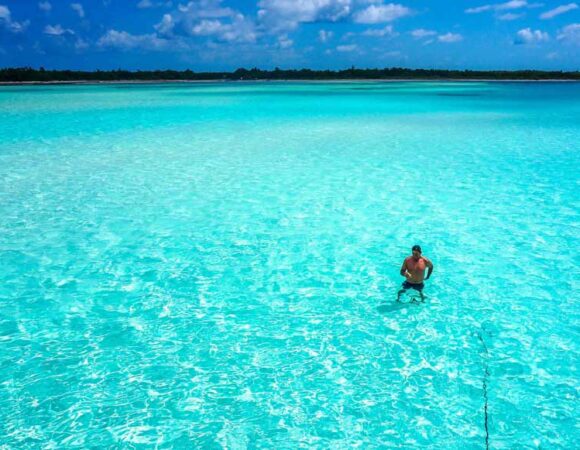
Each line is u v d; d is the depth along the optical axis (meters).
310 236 9.23
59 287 7.29
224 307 6.75
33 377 5.29
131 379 5.27
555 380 5.17
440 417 4.68
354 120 27.16
